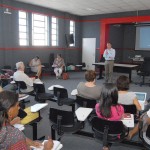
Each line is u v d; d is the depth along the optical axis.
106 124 2.31
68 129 2.65
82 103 3.12
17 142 1.27
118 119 2.38
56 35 10.89
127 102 2.79
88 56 12.17
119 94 2.81
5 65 8.30
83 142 3.16
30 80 4.73
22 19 8.97
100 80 8.82
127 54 13.30
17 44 8.82
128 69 8.32
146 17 9.67
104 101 2.38
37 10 9.48
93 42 11.85
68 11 10.79
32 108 2.70
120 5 8.85
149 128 2.21
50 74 10.07
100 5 8.94
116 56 13.00
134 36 12.85
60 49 11.18
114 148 2.94
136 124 2.78
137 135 3.05
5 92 1.53
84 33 12.17
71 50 11.90
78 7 9.56
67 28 11.38
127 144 2.93
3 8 7.98
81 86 3.24
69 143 3.12
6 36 8.25
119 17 10.59
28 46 9.34
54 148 1.80
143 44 11.43
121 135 2.43
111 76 8.15
